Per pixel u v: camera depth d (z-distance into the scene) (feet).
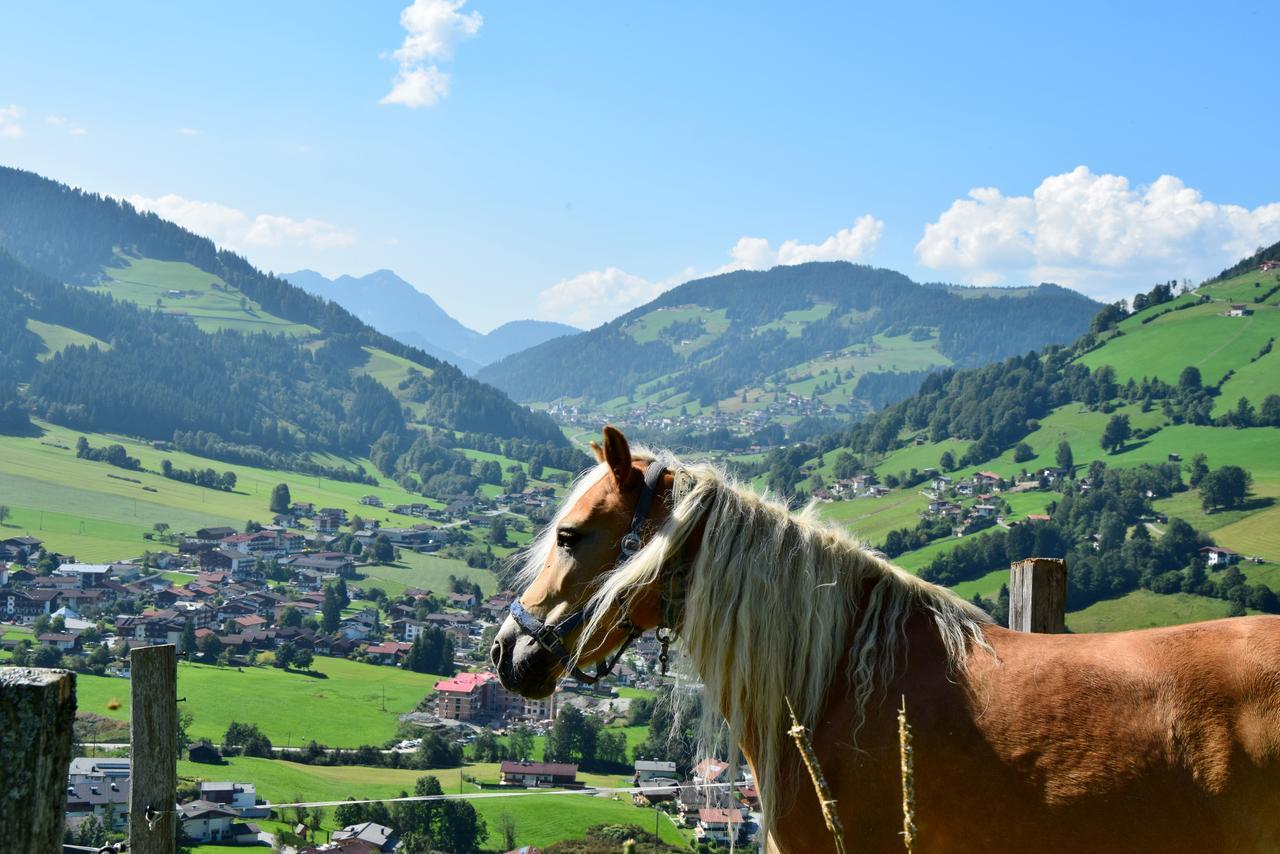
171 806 14.12
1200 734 8.43
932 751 9.41
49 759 5.62
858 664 10.25
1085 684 9.11
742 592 10.91
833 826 6.85
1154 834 8.42
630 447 12.55
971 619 10.38
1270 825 8.07
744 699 10.91
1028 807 8.88
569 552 11.82
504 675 11.95
